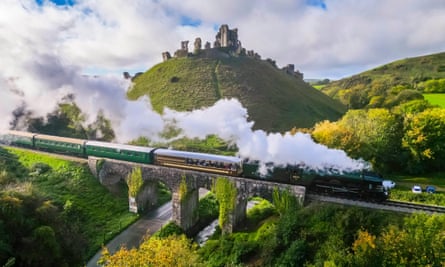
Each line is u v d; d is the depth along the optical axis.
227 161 41.19
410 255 24.09
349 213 31.22
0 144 64.56
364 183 35.31
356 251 25.92
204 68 109.75
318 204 34.78
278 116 86.44
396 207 34.03
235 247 36.12
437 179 45.41
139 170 48.00
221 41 133.38
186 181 43.91
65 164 54.66
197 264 24.77
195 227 48.31
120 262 21.73
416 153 47.03
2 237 28.67
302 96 107.50
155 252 23.33
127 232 45.34
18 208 31.81
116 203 50.81
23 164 55.00
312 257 29.73
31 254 28.88
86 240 40.97
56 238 33.19
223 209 41.31
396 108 65.38
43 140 60.12
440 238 24.23
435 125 46.69
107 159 51.88
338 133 45.28
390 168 49.03
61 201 46.03
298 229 32.88
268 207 47.69
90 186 51.38
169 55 124.75
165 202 56.44
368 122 50.97
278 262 30.89
